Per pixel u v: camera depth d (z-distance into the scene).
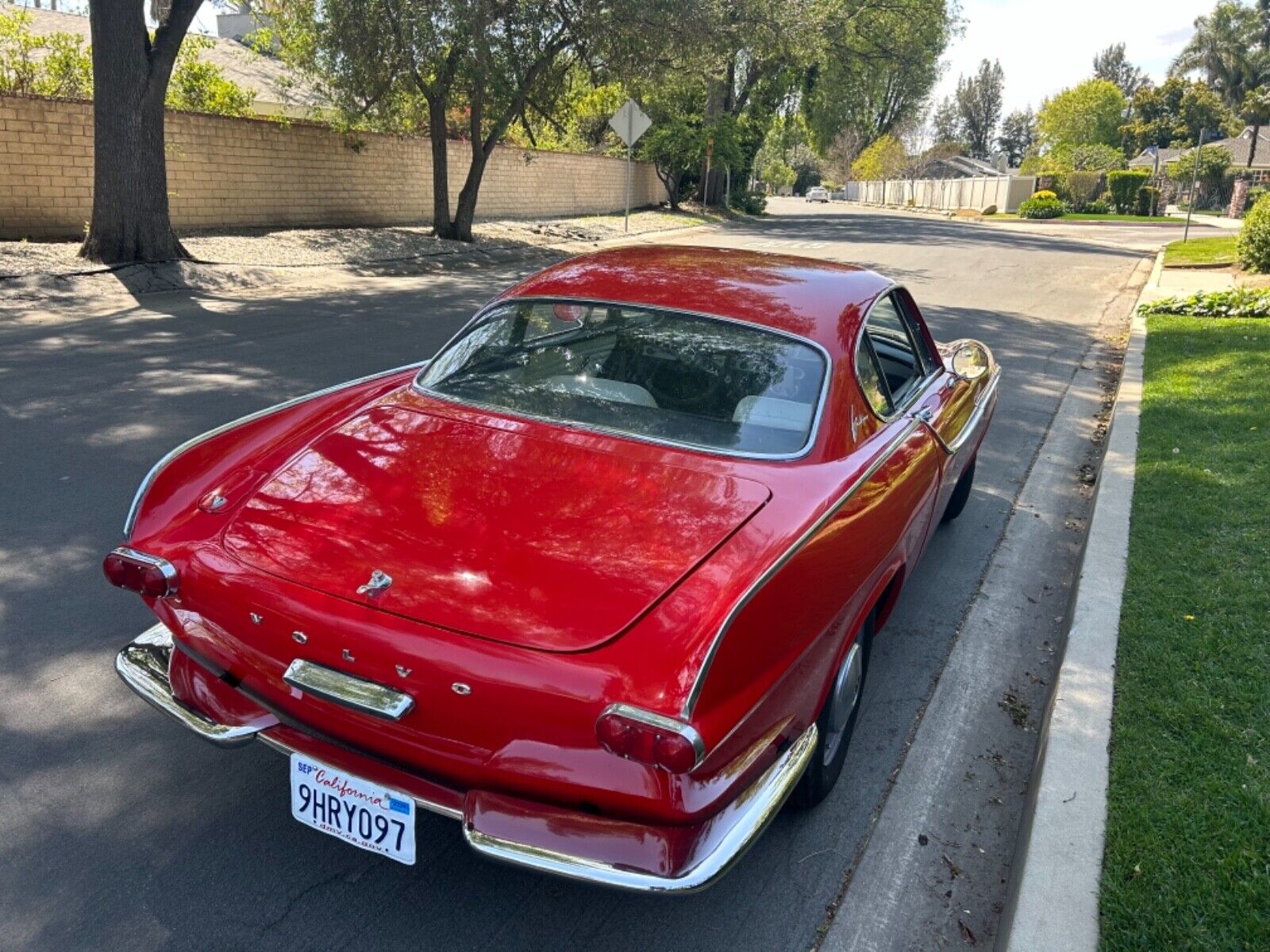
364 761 2.30
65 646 3.55
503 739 2.08
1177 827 2.55
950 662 3.89
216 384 7.11
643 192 33.50
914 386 3.94
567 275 3.55
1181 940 2.20
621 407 2.97
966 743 3.34
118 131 11.77
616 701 1.95
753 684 2.15
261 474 2.73
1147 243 27.16
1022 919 2.26
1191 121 90.25
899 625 4.18
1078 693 3.19
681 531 2.38
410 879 2.59
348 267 14.79
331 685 2.18
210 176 16.42
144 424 6.06
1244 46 72.19
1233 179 57.78
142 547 2.51
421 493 2.54
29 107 13.39
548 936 2.42
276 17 17.33
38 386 6.89
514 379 3.16
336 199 19.22
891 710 3.53
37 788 2.83
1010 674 3.81
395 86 17.17
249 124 17.03
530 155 24.39
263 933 2.37
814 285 3.50
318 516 2.48
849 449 2.95
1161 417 6.61
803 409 2.94
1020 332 11.27
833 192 90.88
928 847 2.82
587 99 27.48
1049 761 2.83
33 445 5.61
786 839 2.83
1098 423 7.57
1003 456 6.62
